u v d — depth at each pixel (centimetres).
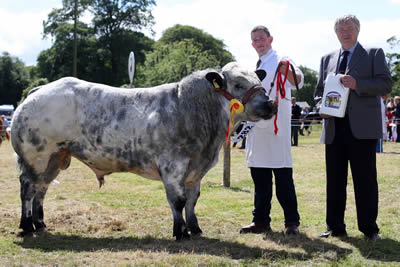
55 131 518
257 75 529
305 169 1162
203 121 493
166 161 488
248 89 484
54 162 541
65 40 4488
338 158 512
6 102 6209
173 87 505
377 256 441
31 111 522
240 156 1471
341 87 480
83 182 939
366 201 496
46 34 4522
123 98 510
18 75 6244
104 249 472
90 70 4550
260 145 545
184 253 448
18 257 438
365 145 489
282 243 495
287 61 517
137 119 494
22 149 529
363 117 484
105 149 509
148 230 564
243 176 1062
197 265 411
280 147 540
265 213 559
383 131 513
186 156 492
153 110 493
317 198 769
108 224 582
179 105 490
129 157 504
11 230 548
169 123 485
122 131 498
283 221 614
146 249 474
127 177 1016
